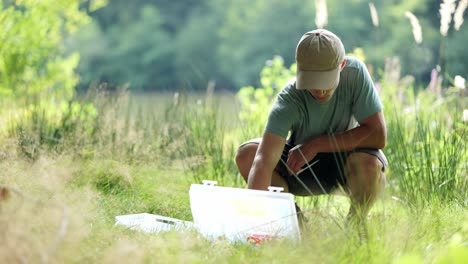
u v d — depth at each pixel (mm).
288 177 5492
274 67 12102
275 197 4586
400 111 8109
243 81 42344
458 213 5465
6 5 14523
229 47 43156
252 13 42531
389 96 9281
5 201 4273
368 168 5094
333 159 5422
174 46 45031
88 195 5285
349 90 5156
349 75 5145
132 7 45812
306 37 4934
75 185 6016
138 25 45281
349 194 5242
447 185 6016
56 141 7340
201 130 7898
